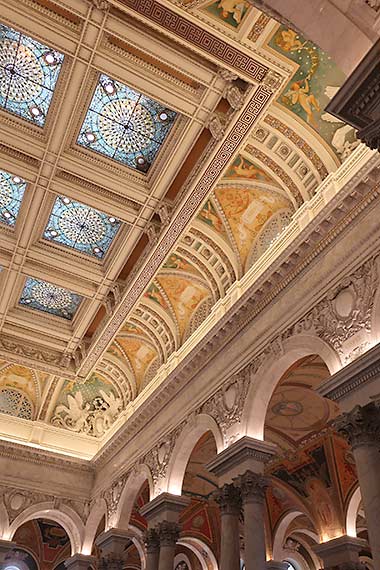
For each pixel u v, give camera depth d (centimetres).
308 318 1210
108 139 1362
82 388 2397
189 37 1088
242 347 1434
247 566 1141
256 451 1274
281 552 2216
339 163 1299
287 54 1152
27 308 1902
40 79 1248
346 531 1941
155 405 1842
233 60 1125
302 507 2141
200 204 1418
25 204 1505
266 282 1338
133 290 1672
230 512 1261
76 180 1419
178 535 1577
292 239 1347
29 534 2708
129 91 1277
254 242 1574
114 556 1856
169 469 1641
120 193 1420
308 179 1367
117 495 1989
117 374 2284
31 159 1376
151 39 1117
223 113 1244
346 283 1127
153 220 1500
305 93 1268
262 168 1420
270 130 1341
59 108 1259
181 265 1745
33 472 2191
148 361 2152
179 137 1305
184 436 1606
